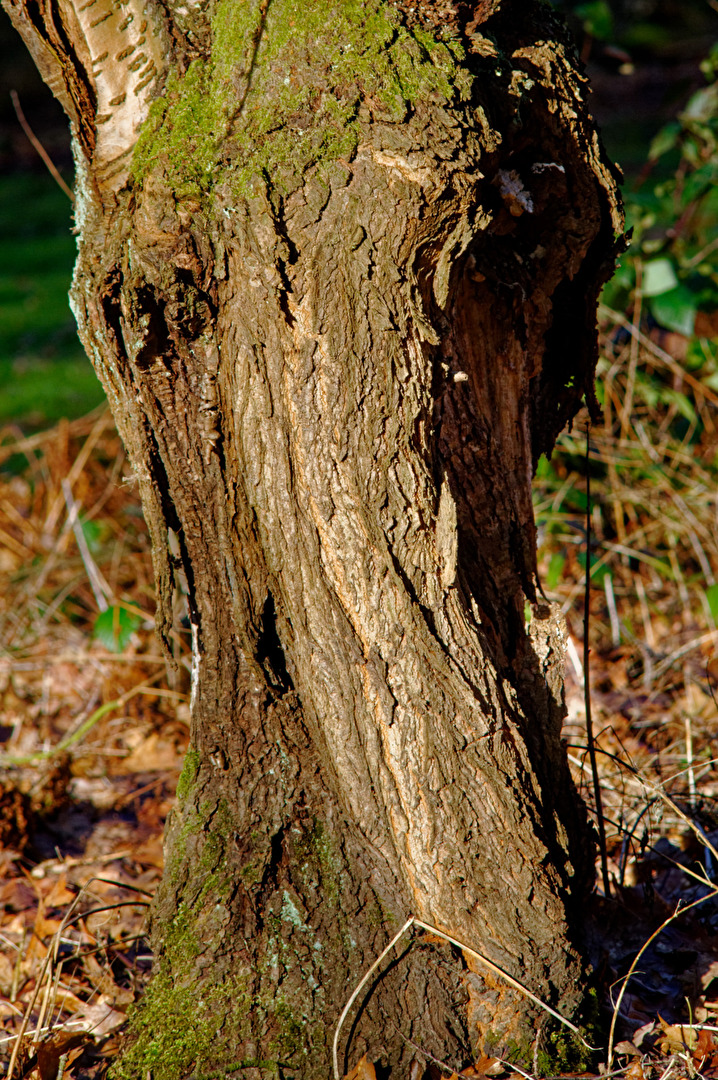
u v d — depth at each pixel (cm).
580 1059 278
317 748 280
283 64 269
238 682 282
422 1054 277
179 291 273
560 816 286
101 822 333
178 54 273
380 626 275
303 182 269
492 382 283
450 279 275
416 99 268
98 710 363
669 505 396
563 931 278
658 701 343
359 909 280
